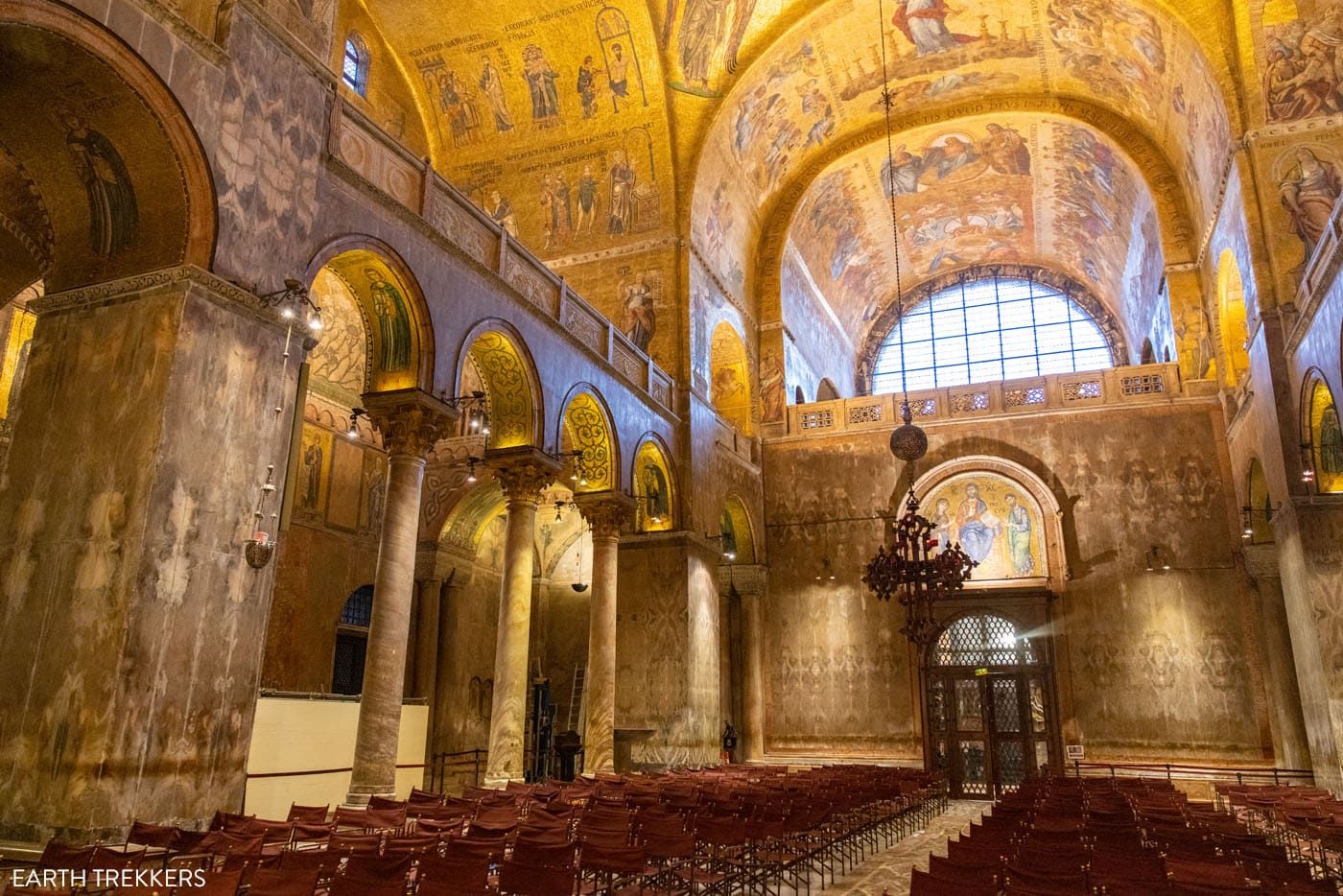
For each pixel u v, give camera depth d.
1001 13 23.25
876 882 10.56
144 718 8.45
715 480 23.30
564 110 23.50
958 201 31.50
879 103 26.94
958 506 25.00
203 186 9.73
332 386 21.20
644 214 23.28
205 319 9.55
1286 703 20.41
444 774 22.80
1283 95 18.67
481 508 24.42
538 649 27.34
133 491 8.83
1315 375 15.82
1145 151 24.92
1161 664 22.22
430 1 21.78
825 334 33.06
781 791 12.55
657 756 19.94
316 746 12.27
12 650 8.76
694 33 22.08
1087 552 23.48
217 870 5.87
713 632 22.09
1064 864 6.76
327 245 11.48
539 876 6.16
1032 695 23.08
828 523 25.84
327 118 11.75
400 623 12.31
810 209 29.44
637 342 22.70
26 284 11.81
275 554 10.04
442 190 14.19
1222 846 8.09
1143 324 30.05
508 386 16.05
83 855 5.96
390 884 5.09
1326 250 14.66
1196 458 23.20
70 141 9.75
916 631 17.12
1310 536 16.45
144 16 9.27
